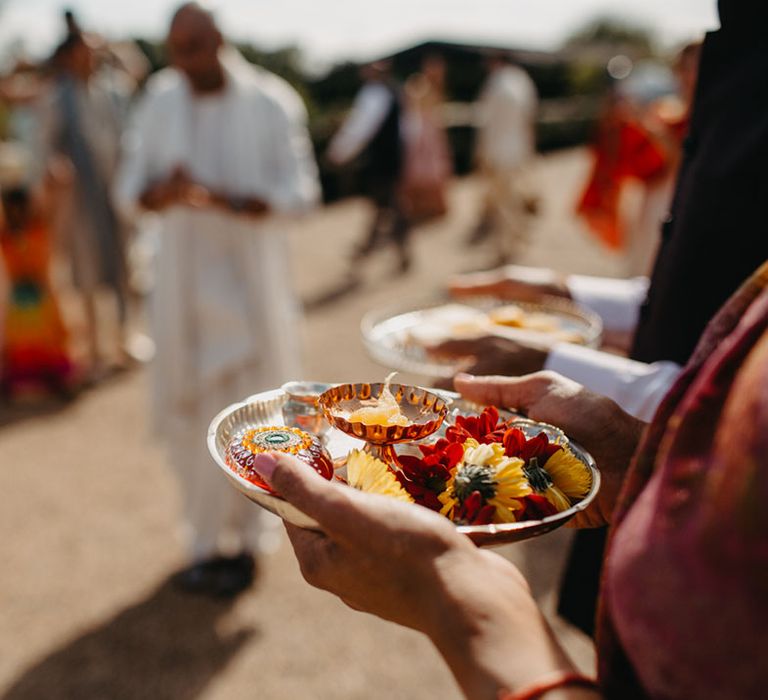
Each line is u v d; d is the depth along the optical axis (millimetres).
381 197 7258
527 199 8680
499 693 546
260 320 2570
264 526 2768
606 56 34781
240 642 2445
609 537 571
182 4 2395
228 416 920
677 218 1241
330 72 19984
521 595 611
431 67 9539
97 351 4680
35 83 4707
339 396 937
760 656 419
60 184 4297
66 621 2535
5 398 4410
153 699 2205
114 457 3682
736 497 421
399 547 635
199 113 2486
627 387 1120
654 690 463
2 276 4219
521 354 1218
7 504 3252
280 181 2590
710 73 1194
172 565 2842
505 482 765
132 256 5172
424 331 1539
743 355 466
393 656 2387
